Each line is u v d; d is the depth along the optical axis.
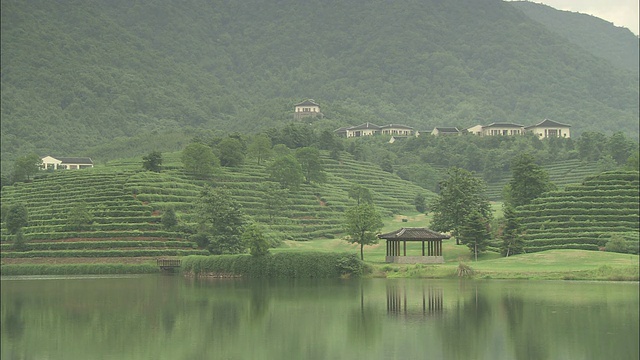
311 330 118.50
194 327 122.69
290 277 190.25
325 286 169.88
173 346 109.38
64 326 125.50
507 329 116.25
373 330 117.31
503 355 100.81
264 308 139.25
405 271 186.88
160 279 199.88
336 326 121.06
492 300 142.62
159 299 154.12
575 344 106.12
